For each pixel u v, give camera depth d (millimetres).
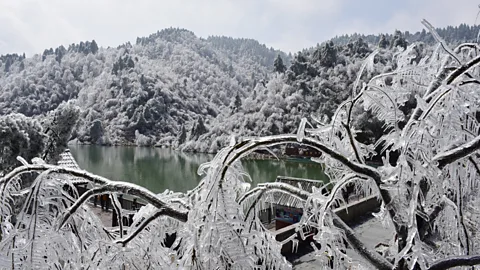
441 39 3062
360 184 3264
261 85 64438
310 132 3121
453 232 3004
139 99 88062
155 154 59469
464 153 2732
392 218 2693
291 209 9352
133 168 43062
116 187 2691
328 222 2812
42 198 2453
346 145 3242
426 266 2461
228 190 2459
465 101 3068
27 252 2328
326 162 3176
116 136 80188
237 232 2406
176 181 34031
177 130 85688
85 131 77812
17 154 8625
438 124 2826
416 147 2705
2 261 2295
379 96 3082
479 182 3391
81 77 114688
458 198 3025
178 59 137250
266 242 2812
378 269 2664
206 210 2322
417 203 2771
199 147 61656
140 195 2707
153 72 104938
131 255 2730
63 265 2582
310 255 8109
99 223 2945
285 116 49438
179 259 2531
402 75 3352
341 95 47844
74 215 2713
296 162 29062
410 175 2576
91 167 43531
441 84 2947
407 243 2461
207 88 119438
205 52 160750
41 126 9789
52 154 9984
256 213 2912
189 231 2391
